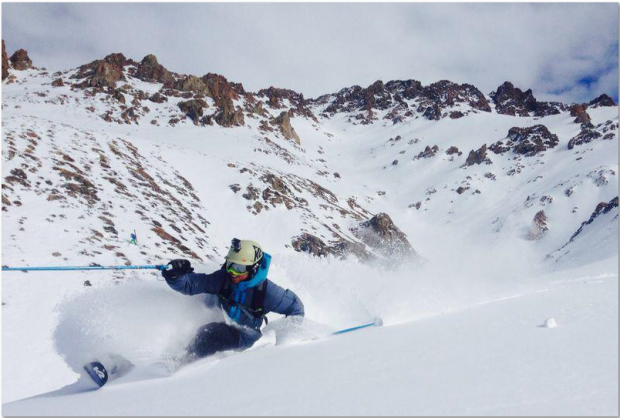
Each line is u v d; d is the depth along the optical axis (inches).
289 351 167.5
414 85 6929.1
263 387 114.8
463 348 126.0
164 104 3727.9
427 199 3649.1
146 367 180.2
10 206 826.8
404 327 183.8
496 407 80.7
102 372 171.3
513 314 169.8
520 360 106.9
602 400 78.0
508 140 4323.3
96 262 708.7
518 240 2719.0
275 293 200.2
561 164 3663.9
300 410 92.5
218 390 121.3
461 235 2962.6
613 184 2957.7
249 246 192.9
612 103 5054.1
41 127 1427.2
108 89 3666.3
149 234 968.9
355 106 6658.5
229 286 197.6
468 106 6122.1
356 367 121.2
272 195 1957.4
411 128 5477.4
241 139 3467.0
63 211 893.8
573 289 222.5
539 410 76.6
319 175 3494.1
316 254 1654.8
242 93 5438.0
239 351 195.8
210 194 1859.0
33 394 379.9
